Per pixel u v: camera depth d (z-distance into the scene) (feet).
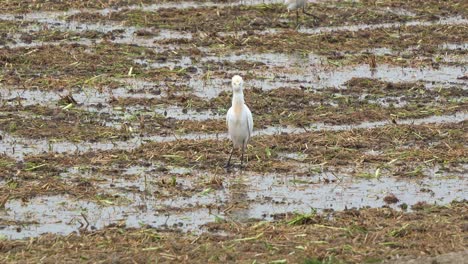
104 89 79.36
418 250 48.37
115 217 53.93
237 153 64.69
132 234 50.42
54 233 51.39
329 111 74.43
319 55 92.27
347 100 77.61
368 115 73.46
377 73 86.74
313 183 60.13
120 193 57.52
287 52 92.89
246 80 83.10
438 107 76.38
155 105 75.31
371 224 52.16
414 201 57.41
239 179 60.44
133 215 54.24
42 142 66.64
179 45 93.66
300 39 97.04
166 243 48.98
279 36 97.60
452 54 93.66
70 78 81.71
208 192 58.03
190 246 48.62
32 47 89.86
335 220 53.11
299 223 52.49
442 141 67.87
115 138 67.56
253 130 69.87
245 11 108.06
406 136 68.64
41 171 60.75
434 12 110.52
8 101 75.25
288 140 67.00
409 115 73.97
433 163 63.87
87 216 54.08
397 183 60.49
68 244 48.91
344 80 84.17
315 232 50.80
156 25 100.63
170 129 69.62
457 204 56.18
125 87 80.02
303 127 71.00
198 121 71.10
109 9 107.76
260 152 64.80
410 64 89.71
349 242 49.24
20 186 58.08
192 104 75.46
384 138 68.23
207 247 48.34
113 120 71.46
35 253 47.91
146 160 63.26
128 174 60.75
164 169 61.62
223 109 74.84
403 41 97.50
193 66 86.63
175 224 52.75
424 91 80.84
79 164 62.13
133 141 67.21
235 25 101.76
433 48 95.45
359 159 64.03
